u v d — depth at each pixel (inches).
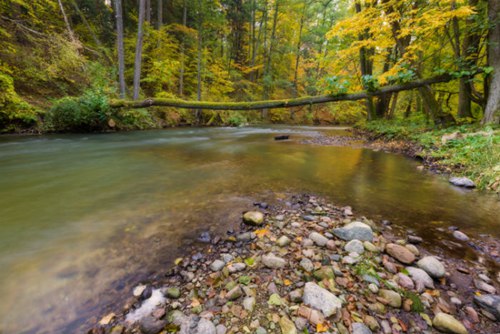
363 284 66.5
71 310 56.9
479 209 119.6
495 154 162.6
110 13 679.7
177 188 143.9
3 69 307.7
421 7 286.2
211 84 765.9
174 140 358.0
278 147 317.1
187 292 63.2
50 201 119.3
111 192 134.2
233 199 128.6
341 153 273.4
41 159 205.9
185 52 727.1
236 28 886.4
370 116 527.8
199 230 95.6
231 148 301.0
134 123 442.6
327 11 905.5
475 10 260.2
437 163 201.2
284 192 141.5
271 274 70.3
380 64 550.6
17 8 386.0
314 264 74.7
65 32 419.2
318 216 109.9
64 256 76.0
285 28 957.8
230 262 76.0
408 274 70.9
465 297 63.3
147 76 576.4
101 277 67.6
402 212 116.0
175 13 801.6
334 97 302.8
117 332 51.5
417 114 462.0
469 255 82.2
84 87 424.8
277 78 1009.5
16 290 61.6
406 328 53.7
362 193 142.1
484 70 240.4
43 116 328.8
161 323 53.6
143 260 75.9
